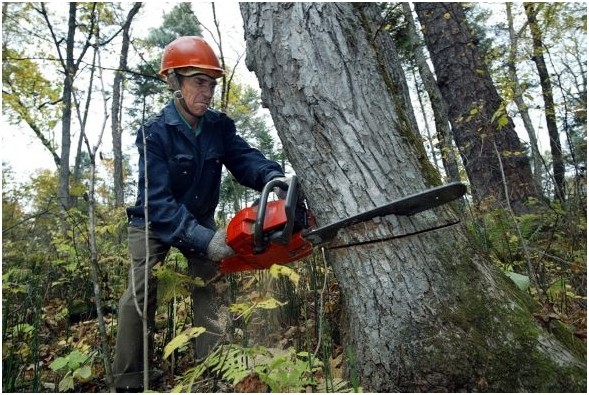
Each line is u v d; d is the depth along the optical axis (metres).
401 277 1.68
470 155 5.69
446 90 6.19
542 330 1.62
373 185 1.73
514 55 6.00
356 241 1.74
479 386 1.49
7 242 5.51
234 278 2.77
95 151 1.55
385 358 1.66
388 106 1.84
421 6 6.39
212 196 2.61
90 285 3.66
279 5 1.81
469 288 1.64
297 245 1.83
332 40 1.79
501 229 3.40
